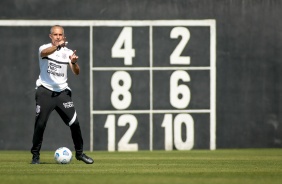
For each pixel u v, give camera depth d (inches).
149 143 2198.6
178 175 1206.3
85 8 2188.7
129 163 1594.5
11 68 2185.0
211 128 2206.0
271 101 2215.8
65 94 1456.7
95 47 2187.5
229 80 2209.6
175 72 2197.3
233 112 2213.3
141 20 2192.4
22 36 2186.3
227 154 2011.6
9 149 2194.9
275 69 2215.8
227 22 2206.0
